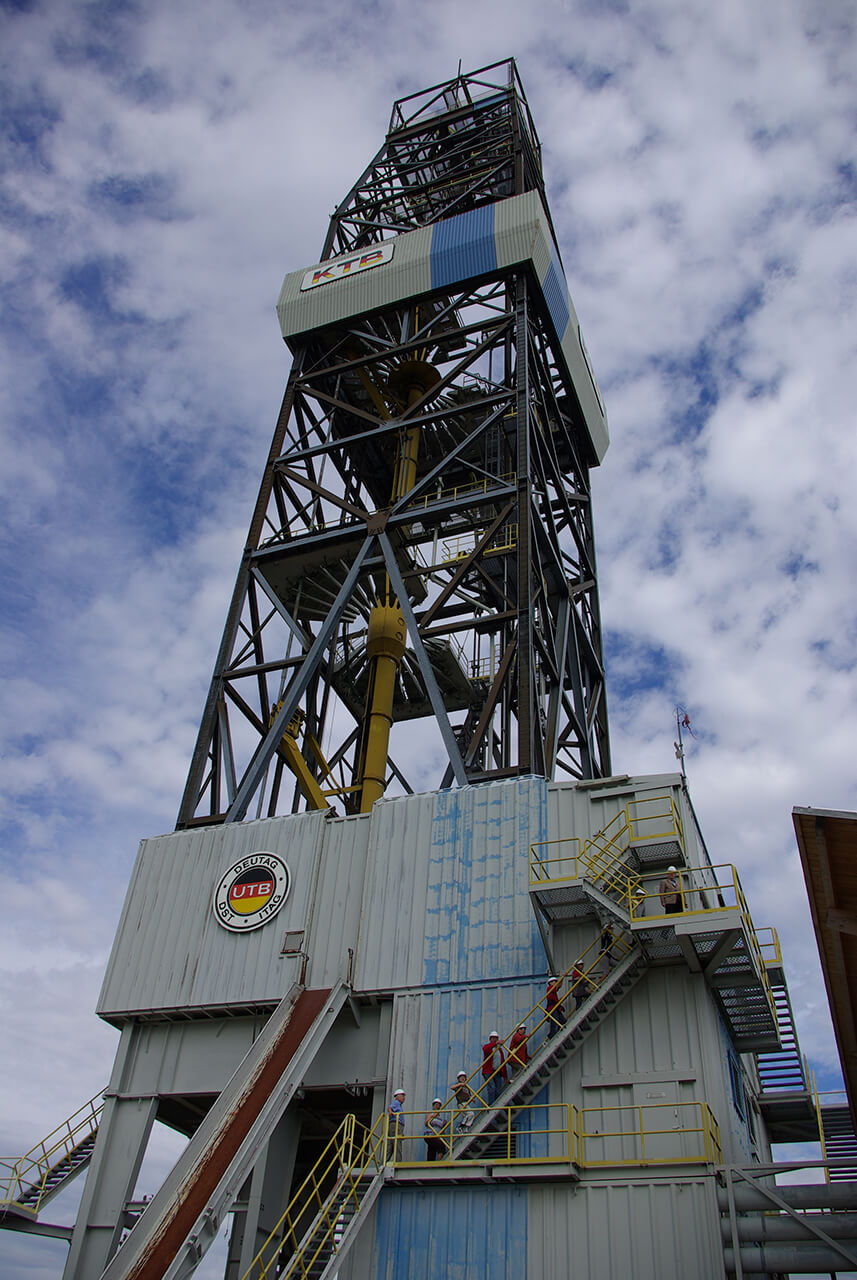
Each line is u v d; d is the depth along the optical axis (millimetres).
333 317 50094
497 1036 26484
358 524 43625
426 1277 22812
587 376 52375
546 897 26984
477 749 34906
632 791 29250
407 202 56469
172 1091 30094
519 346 44156
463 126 58219
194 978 31266
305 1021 28141
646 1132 23250
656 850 27188
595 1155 24094
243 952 31266
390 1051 27766
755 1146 30078
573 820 29562
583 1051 25672
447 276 48094
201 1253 21547
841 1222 20438
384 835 31688
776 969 28141
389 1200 24016
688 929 24281
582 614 47438
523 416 42250
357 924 30656
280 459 47094
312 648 40531
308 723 42688
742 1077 29188
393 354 47531
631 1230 21766
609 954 26797
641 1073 24828
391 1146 25984
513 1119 25234
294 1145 28312
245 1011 30531
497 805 30766
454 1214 23438
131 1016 31438
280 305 51312
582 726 42438
